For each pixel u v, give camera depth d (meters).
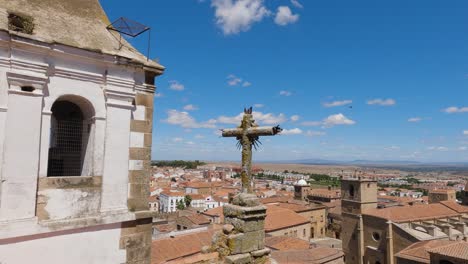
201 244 39.78
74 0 11.95
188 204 119.75
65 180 10.03
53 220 9.73
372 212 60.12
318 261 41.75
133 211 11.27
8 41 9.07
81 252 10.16
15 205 9.12
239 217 9.60
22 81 9.30
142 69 11.49
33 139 9.45
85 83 10.45
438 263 39.72
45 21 10.73
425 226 54.16
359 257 61.00
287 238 53.41
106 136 10.74
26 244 9.27
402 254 45.56
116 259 10.82
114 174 10.88
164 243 38.78
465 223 59.00
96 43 11.20
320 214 90.56
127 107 11.19
